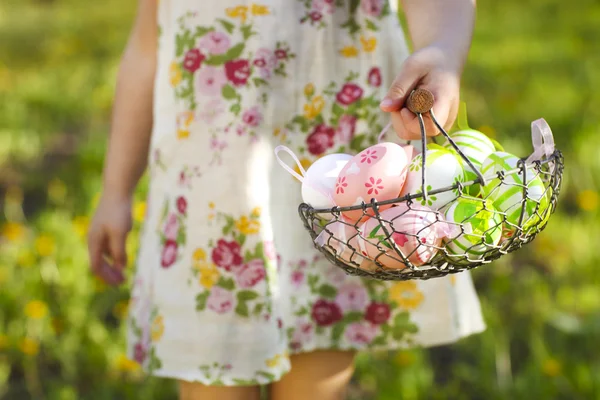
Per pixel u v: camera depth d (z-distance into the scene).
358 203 1.44
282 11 1.80
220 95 1.82
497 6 10.49
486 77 6.65
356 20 1.84
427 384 2.77
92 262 2.19
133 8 11.91
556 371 2.69
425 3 1.67
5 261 3.46
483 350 2.90
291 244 1.84
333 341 1.89
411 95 1.43
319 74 1.83
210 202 1.82
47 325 3.10
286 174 1.83
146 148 2.15
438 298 1.91
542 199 1.42
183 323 1.84
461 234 1.38
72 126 5.79
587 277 3.44
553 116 5.37
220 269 1.81
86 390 2.88
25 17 11.46
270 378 1.79
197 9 1.83
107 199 2.16
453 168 1.42
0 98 6.41
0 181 4.71
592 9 9.80
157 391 2.79
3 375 2.93
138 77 2.07
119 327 3.10
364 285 1.89
